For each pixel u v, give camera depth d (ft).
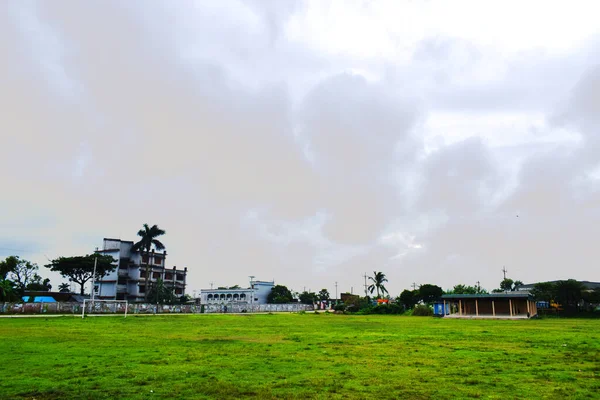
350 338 94.94
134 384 42.42
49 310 218.79
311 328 131.34
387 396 38.14
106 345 76.48
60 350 68.28
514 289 413.59
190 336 97.81
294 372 49.55
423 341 87.92
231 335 101.91
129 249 368.07
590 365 55.67
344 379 45.52
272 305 387.34
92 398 37.01
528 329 127.34
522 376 47.62
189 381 44.01
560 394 39.01
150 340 86.84
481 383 43.70
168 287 394.93
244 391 39.52
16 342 79.87
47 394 38.32
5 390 39.60
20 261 315.99
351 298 408.26
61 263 308.60
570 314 245.65
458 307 247.70
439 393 39.27
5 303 203.41
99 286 352.49
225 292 483.92
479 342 85.81
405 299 335.88
